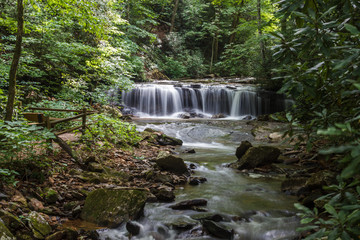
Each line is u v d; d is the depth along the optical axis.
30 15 9.10
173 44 25.50
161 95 16.67
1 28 10.66
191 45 28.73
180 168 6.06
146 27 24.05
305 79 1.92
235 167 6.77
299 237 3.44
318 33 1.77
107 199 4.01
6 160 4.07
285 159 7.25
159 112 16.56
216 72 26.44
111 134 7.64
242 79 21.91
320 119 1.99
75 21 12.02
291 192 5.08
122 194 4.07
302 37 2.02
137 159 6.70
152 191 4.93
